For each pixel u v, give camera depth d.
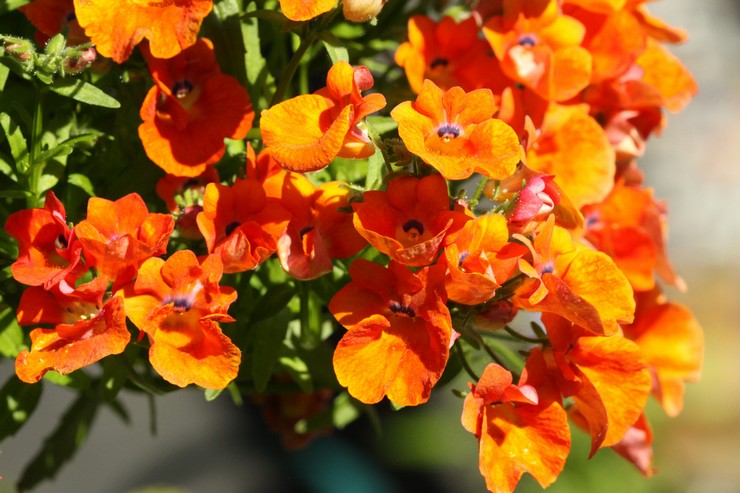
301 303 0.39
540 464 0.36
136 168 0.39
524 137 0.39
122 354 0.39
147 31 0.36
